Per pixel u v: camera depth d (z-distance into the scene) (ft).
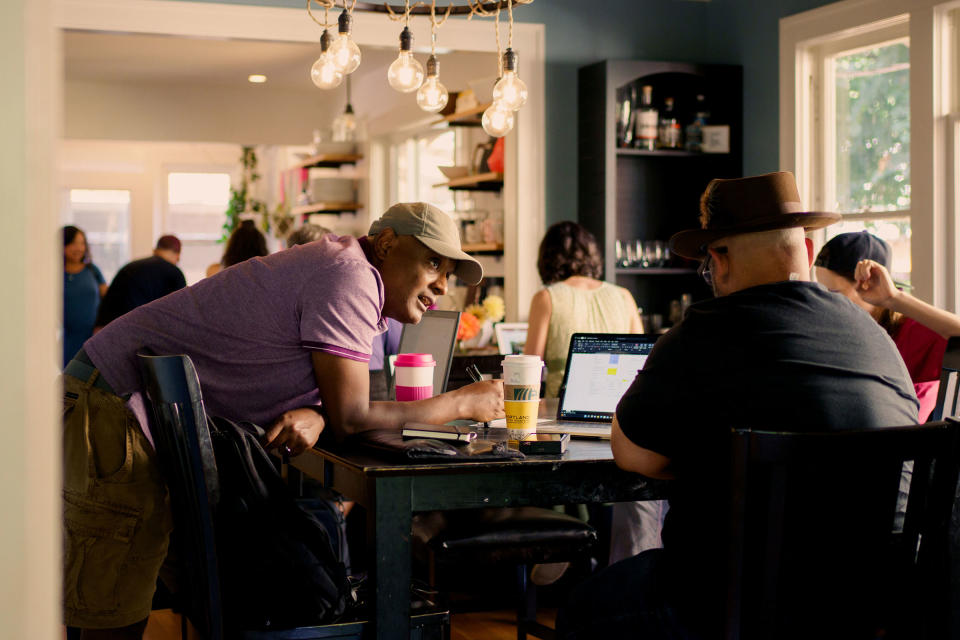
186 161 35.60
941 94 12.59
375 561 5.53
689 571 5.09
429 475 5.61
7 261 1.90
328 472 6.51
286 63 25.23
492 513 8.07
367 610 5.95
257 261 6.63
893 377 5.09
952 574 4.83
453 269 7.26
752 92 16.12
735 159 16.47
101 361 6.35
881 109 13.78
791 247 5.26
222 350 6.41
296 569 5.57
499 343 14.94
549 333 11.75
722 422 4.92
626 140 16.15
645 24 16.93
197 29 14.69
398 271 6.98
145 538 6.30
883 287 7.64
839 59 14.55
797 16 14.82
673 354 5.12
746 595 4.69
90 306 20.45
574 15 16.52
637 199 17.06
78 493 6.18
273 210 34.17
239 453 5.61
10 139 1.90
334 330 6.35
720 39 16.90
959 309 12.55
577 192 16.70
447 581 10.82
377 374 10.23
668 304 17.46
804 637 4.72
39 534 2.00
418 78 9.29
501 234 18.26
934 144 12.58
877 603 4.81
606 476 6.03
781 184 5.25
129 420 6.28
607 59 16.30
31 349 1.95
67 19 14.15
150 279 17.06
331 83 9.41
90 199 35.09
